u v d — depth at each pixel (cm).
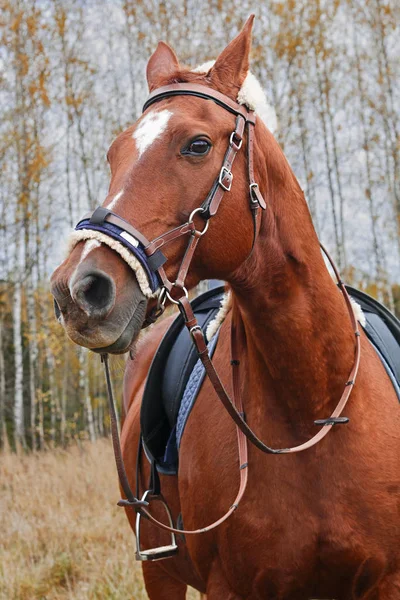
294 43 1650
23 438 1498
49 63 1744
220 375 249
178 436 259
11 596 445
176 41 1691
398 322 288
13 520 602
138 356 368
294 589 224
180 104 208
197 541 235
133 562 464
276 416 225
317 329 221
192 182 198
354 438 221
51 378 1744
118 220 190
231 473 226
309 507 218
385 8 1722
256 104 218
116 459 212
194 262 204
